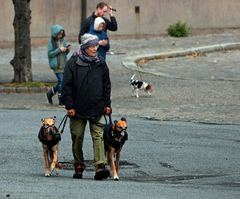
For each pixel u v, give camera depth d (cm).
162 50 3231
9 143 1532
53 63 2045
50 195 983
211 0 3794
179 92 2259
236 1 3862
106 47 1869
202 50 3222
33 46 3428
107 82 1223
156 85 2400
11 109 2000
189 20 3762
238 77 2598
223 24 3844
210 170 1325
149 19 3662
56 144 1212
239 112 1947
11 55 3177
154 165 1360
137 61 2939
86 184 1127
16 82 2370
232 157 1434
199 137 1625
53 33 2038
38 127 1714
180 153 1462
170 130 1700
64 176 1244
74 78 1208
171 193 1037
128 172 1301
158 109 1983
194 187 1130
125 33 3619
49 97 2073
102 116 1216
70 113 1205
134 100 2125
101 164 1196
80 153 1230
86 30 1875
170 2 3703
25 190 1029
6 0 3369
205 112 1944
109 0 3569
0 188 1048
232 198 1004
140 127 1731
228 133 1678
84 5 3491
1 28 3375
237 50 3362
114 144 1188
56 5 3469
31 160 1388
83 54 1212
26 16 2372
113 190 1055
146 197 985
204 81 2488
